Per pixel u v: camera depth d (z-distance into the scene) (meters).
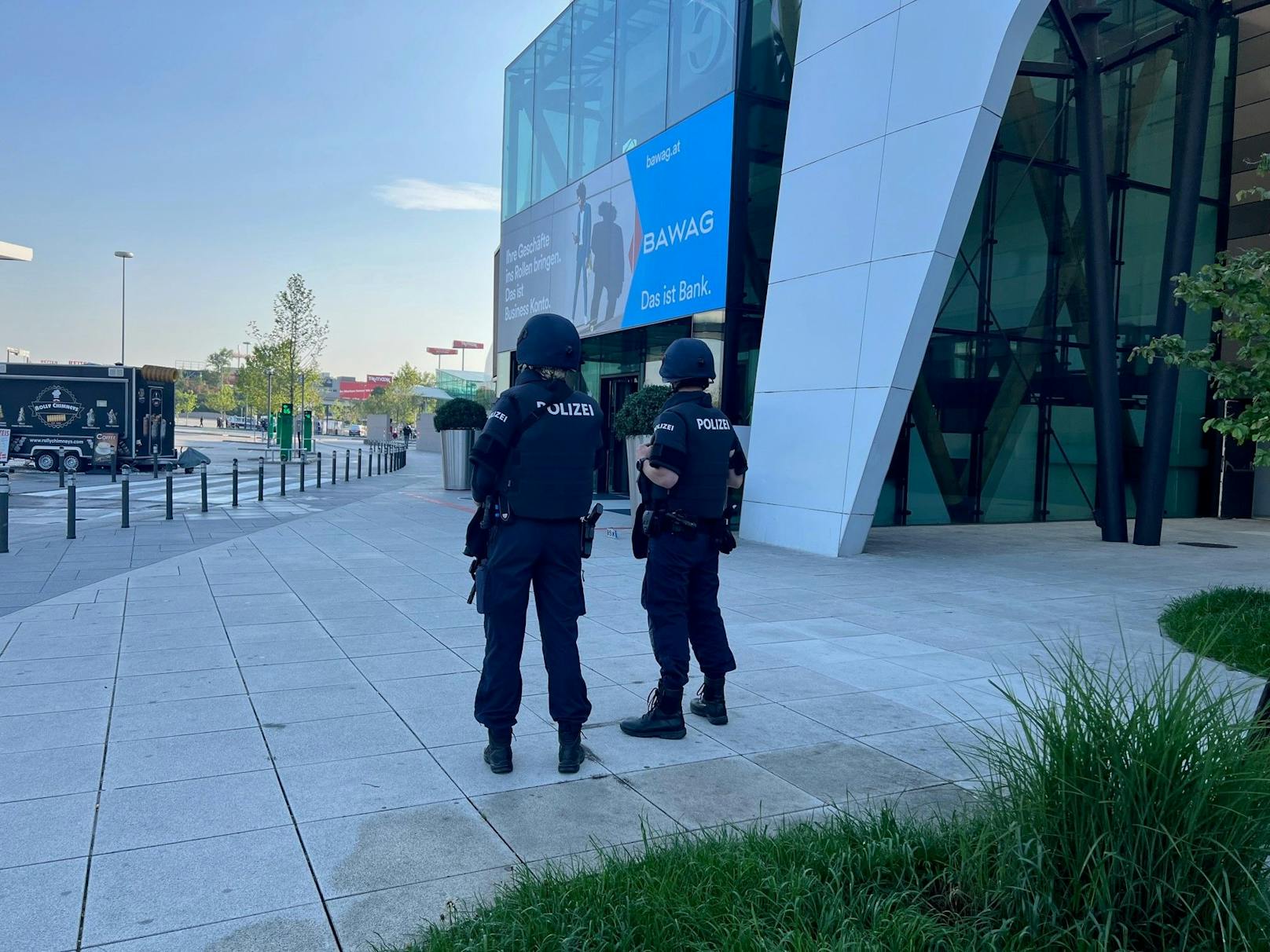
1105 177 13.56
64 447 24.16
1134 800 2.44
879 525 15.01
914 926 2.44
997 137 15.34
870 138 11.01
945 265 10.20
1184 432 19.11
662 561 4.54
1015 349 16.17
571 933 2.45
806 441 11.82
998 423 16.17
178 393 130.88
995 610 8.01
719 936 2.46
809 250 11.94
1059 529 15.82
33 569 9.38
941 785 3.91
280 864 3.09
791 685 5.52
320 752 4.20
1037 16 9.51
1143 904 2.43
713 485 4.62
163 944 2.58
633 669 5.79
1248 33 18.14
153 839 3.27
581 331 19.22
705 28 14.38
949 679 5.66
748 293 13.91
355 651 6.11
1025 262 16.05
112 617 7.09
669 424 4.50
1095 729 2.57
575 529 4.08
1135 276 17.42
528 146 22.23
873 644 6.62
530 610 7.49
